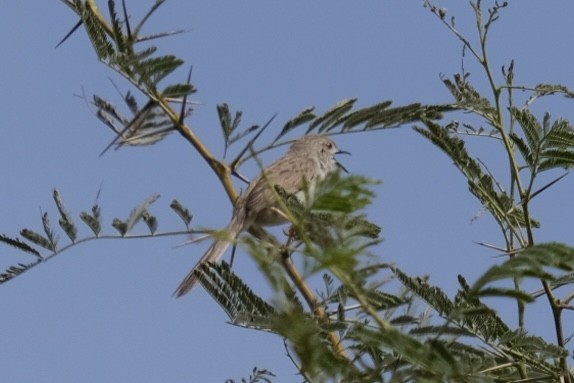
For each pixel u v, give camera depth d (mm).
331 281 7469
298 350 4766
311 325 4918
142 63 9000
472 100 10375
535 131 9445
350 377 5336
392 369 6125
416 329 7258
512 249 10125
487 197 10047
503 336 7996
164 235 8438
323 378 4906
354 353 6922
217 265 7734
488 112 10320
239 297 7660
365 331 5488
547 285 8508
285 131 10320
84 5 9461
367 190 5156
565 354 7965
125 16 9297
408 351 5285
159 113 10328
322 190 5160
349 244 5023
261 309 7633
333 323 6895
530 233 9453
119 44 9266
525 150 9516
